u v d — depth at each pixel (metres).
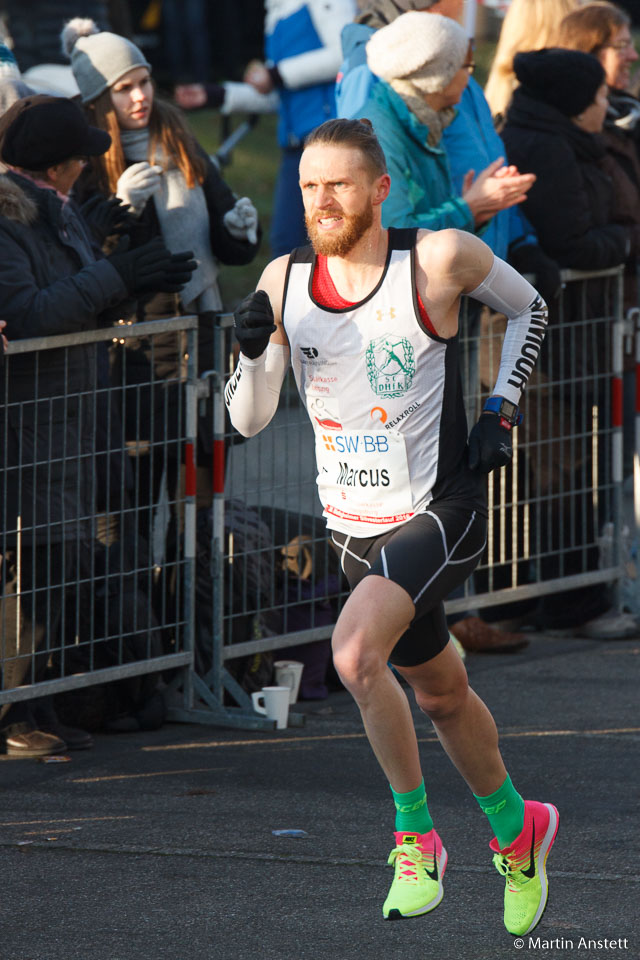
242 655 18.39
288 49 30.86
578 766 16.05
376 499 11.55
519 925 11.45
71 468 16.31
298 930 11.76
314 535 19.47
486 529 11.67
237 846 13.70
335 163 10.88
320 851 13.55
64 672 17.12
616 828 14.04
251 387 11.70
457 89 18.58
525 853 11.51
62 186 16.62
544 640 22.12
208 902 12.36
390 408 11.29
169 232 18.28
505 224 19.97
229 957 11.23
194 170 18.38
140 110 18.03
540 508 21.36
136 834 14.03
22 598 16.34
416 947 11.42
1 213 15.83
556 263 20.52
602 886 12.58
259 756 16.69
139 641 17.64
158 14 56.62
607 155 22.05
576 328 21.14
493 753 11.59
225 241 18.70
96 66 17.94
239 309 11.25
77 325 15.91
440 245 11.17
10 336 15.70
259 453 19.12
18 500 15.98
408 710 11.02
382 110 18.28
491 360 19.86
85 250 16.55
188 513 17.86
